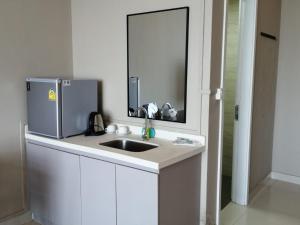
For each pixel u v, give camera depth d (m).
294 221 2.81
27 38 2.65
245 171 3.08
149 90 2.58
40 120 2.60
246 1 2.90
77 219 2.42
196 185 2.32
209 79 2.23
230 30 3.73
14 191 2.68
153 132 2.55
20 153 2.71
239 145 3.09
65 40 2.99
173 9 2.36
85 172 2.30
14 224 2.69
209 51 2.21
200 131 2.32
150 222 1.97
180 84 2.38
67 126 2.56
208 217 2.44
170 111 2.47
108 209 2.20
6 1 2.46
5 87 2.53
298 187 3.65
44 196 2.64
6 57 2.51
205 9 2.19
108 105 2.90
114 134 2.71
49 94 2.49
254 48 2.92
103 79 2.90
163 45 2.45
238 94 3.04
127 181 2.06
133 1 2.58
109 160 2.14
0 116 2.52
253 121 3.16
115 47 2.76
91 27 2.90
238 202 3.16
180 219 2.18
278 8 3.62
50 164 2.55
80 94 2.64
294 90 3.70
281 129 3.84
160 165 1.89
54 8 2.85
